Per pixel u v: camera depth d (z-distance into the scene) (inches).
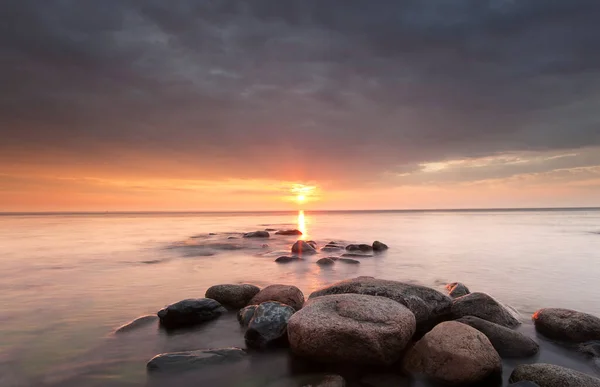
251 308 401.1
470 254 981.2
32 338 349.1
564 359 307.3
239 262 827.4
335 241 1334.9
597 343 320.5
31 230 1924.2
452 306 400.2
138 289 557.6
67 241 1317.7
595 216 4276.6
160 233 1724.9
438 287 583.2
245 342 336.5
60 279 634.2
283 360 299.9
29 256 924.6
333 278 649.6
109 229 2041.1
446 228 2159.2
